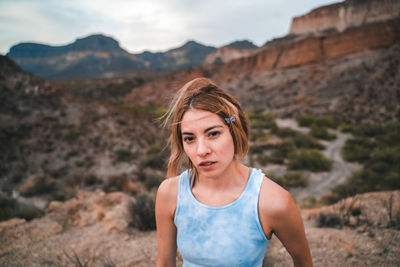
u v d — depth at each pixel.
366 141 20.80
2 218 5.12
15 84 28.14
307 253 0.86
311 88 49.38
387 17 61.47
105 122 25.56
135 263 2.92
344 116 33.62
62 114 25.78
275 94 51.56
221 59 177.50
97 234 3.78
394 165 14.68
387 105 33.72
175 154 0.90
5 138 20.02
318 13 77.25
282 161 16.70
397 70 41.31
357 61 53.41
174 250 0.98
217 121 0.75
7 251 3.36
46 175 15.80
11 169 16.59
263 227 0.79
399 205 3.48
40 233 3.88
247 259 0.79
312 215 4.13
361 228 3.20
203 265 0.83
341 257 2.64
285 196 0.79
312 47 63.25
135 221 3.91
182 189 0.88
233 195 0.82
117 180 14.45
